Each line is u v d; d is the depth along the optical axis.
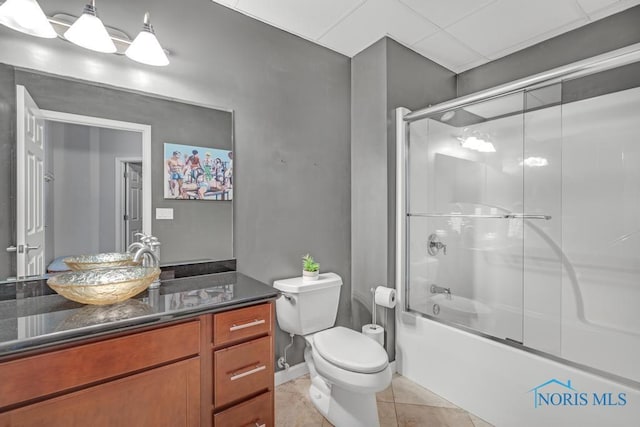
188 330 1.08
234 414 1.18
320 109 2.22
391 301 2.05
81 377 0.88
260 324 1.27
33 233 1.29
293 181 2.08
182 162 1.65
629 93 1.75
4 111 1.24
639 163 1.73
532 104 1.90
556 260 1.99
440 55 2.38
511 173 2.14
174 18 1.62
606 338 1.81
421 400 1.86
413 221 2.18
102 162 1.43
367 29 2.04
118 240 1.47
